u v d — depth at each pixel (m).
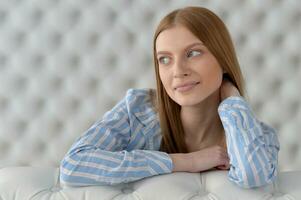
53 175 0.81
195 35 0.73
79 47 1.28
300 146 1.29
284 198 0.69
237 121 0.72
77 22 1.28
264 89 1.27
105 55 1.28
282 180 0.75
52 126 1.32
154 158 0.74
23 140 1.33
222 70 0.78
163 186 0.71
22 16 1.28
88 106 1.30
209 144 0.86
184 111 0.83
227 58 0.78
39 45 1.28
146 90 0.92
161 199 0.69
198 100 0.74
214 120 0.84
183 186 0.71
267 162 0.69
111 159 0.73
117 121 0.82
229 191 0.70
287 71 1.25
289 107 1.28
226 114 0.74
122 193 0.73
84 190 0.72
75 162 0.73
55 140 1.33
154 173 0.74
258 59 1.27
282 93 1.27
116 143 0.81
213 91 0.76
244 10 1.25
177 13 0.76
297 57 1.25
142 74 1.28
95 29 1.27
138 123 0.85
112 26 1.28
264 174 0.68
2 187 0.75
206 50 0.74
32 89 1.30
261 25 1.25
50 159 1.34
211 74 0.74
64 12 1.28
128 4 1.27
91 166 0.73
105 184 0.73
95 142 0.78
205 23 0.75
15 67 1.30
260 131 0.72
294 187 0.72
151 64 1.27
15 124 1.32
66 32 1.28
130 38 1.28
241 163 0.69
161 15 1.25
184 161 0.75
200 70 0.73
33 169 0.83
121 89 1.29
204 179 0.75
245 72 1.26
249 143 0.69
